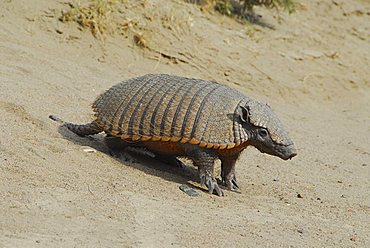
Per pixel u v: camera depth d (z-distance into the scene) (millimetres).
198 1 33531
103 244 11336
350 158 22938
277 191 16844
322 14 41438
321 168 20625
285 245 12750
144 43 28516
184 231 12531
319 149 23406
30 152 14805
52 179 13664
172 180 15852
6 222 11445
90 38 27234
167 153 16172
